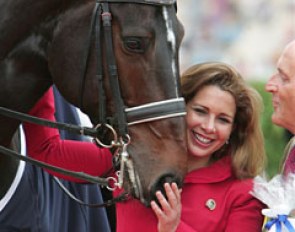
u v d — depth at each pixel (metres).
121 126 4.95
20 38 5.21
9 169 5.56
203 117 5.51
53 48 5.14
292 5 24.56
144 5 4.89
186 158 4.96
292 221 4.96
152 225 5.41
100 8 4.96
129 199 5.50
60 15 5.12
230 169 5.61
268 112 12.60
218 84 5.51
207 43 24.45
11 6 5.20
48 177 5.95
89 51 5.01
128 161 4.96
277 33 24.34
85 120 6.39
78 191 6.16
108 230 6.40
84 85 5.05
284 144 12.53
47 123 5.17
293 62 5.25
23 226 5.68
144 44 4.89
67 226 6.14
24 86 5.27
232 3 24.91
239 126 5.66
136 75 4.91
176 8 5.04
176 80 4.91
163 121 4.91
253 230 5.43
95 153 5.75
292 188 5.02
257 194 5.20
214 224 5.43
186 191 5.54
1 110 5.21
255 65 23.53
